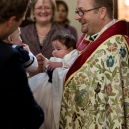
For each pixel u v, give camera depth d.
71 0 4.95
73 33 4.13
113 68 2.08
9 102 1.53
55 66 2.24
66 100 2.13
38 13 3.18
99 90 2.07
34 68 2.03
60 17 4.13
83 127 2.10
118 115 2.05
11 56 1.53
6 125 1.56
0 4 1.55
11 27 1.62
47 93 2.19
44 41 3.15
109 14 2.20
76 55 2.37
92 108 2.08
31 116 1.58
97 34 2.23
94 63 2.10
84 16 2.19
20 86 1.54
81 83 2.11
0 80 1.51
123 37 2.16
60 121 2.16
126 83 2.12
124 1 3.48
